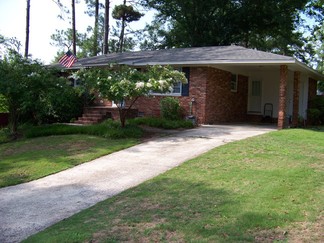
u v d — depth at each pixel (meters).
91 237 4.45
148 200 5.82
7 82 12.88
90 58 22.00
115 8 34.06
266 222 4.62
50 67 14.55
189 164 8.11
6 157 10.15
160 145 10.77
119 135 11.98
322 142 10.27
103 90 12.12
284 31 33.41
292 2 30.81
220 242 4.12
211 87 16.08
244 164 7.84
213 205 5.35
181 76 12.55
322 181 6.43
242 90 19.45
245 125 16.34
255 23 33.44
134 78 12.41
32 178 7.80
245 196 5.67
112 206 5.68
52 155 9.91
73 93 16.47
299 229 4.45
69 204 6.04
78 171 8.26
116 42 38.75
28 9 27.19
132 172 7.94
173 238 4.32
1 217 5.52
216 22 33.22
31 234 4.84
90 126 13.39
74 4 30.44
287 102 19.23
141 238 4.37
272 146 9.66
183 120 15.23
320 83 29.80
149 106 17.11
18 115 14.53
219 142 10.80
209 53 16.77
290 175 6.81
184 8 33.25
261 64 14.50
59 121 17.11
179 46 36.69
